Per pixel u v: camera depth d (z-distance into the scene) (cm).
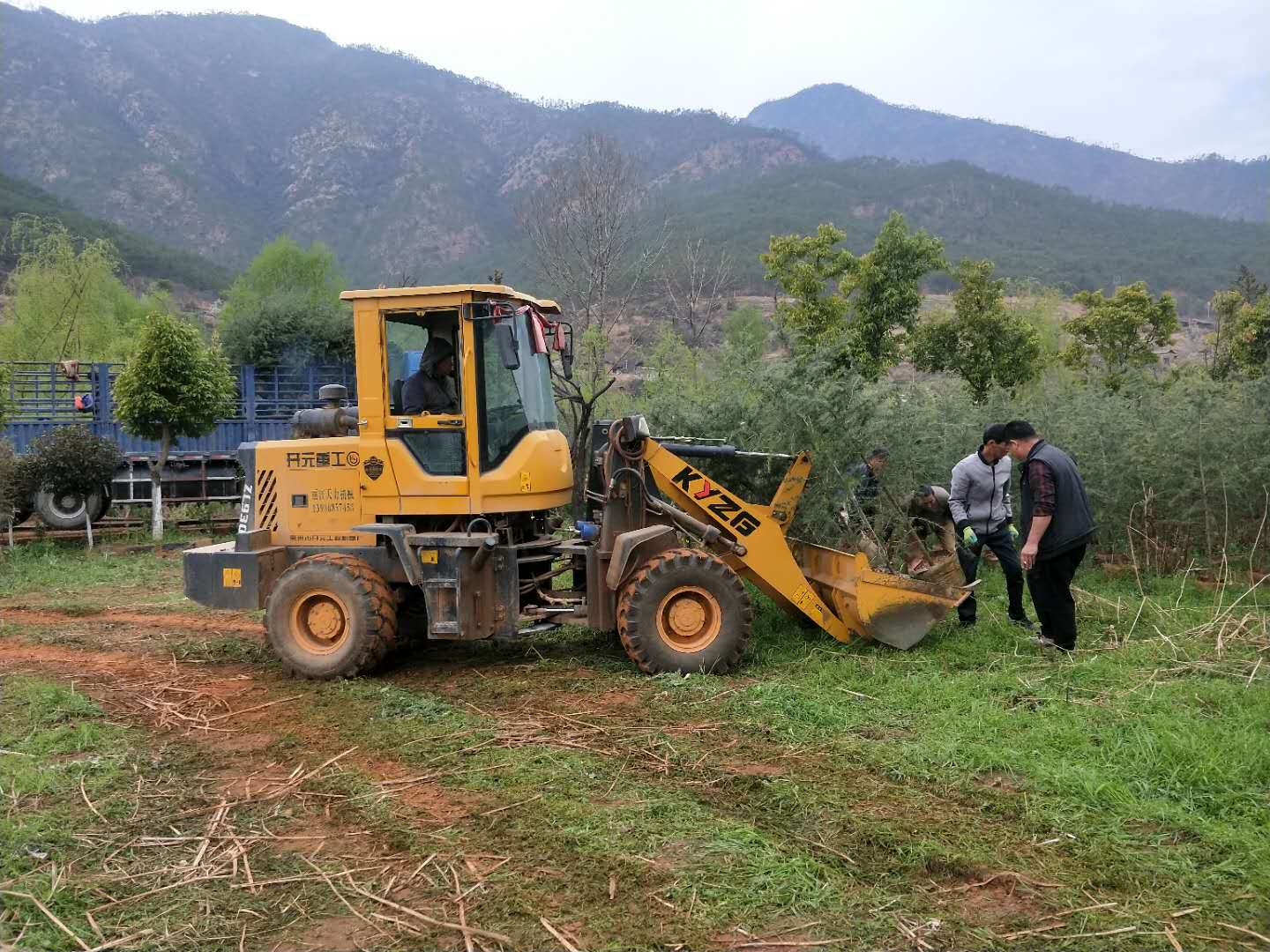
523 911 334
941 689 568
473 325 647
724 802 422
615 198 2278
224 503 1700
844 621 684
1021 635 689
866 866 361
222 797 451
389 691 610
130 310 3547
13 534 1468
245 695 623
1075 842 374
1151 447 944
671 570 624
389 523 671
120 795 454
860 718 526
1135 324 2547
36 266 3200
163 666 711
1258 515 933
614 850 375
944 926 318
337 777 470
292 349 2647
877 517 753
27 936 327
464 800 436
